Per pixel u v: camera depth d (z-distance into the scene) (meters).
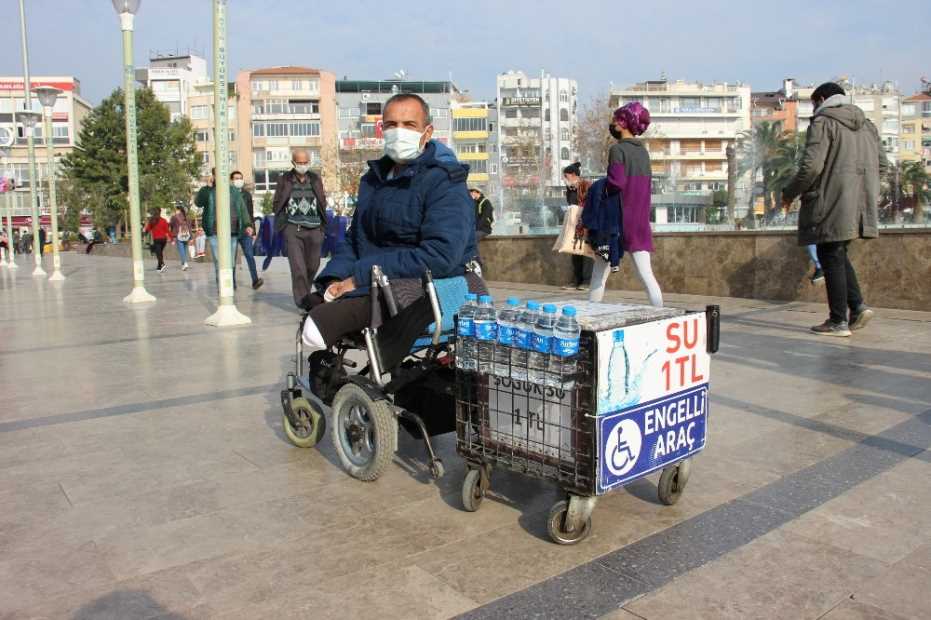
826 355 6.24
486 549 2.91
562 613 2.44
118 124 54.47
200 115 99.44
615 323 2.90
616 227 5.86
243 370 6.26
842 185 6.72
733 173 37.59
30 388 5.75
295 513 3.29
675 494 3.32
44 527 3.17
